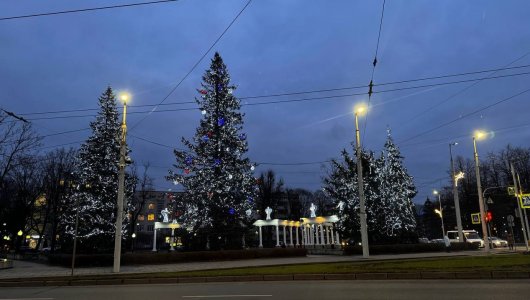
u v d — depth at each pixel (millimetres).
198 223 34062
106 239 33656
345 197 37500
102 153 34375
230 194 34500
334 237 50375
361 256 30531
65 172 50719
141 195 72875
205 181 34156
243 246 36312
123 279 17000
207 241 34312
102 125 34531
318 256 32656
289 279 16484
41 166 52094
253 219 36125
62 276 19531
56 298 12297
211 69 35812
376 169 36562
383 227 35969
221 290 13453
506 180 71125
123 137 24000
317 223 44906
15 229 55094
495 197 70000
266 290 13070
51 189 52031
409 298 10547
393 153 38312
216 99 35438
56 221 50250
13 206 53500
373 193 36094
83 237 32719
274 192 73000
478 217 43656
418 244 34250
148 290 14008
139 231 112625
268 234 67562
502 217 70125
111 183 33906
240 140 35688
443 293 11289
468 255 27719
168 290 13859
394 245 33438
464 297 10508
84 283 16844
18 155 39156
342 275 16094
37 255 46531
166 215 44750
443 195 87688
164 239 89812
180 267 24594
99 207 33188
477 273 14977
